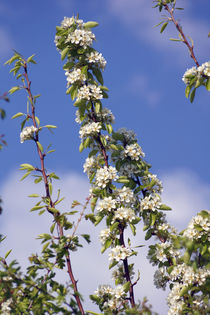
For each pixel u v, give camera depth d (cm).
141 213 813
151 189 827
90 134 796
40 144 724
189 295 697
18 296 638
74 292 615
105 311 710
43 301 621
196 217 673
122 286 722
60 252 641
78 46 821
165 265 792
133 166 820
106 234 740
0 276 568
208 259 677
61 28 830
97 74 821
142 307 581
